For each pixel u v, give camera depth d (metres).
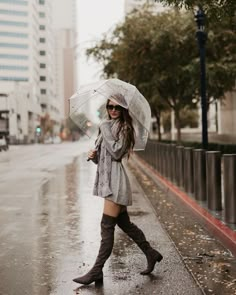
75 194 13.48
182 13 21.84
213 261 6.11
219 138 33.28
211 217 8.41
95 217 9.62
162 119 52.66
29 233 8.11
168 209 10.51
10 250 6.90
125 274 5.62
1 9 127.19
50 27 168.38
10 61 128.38
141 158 30.73
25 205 11.42
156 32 20.67
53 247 7.07
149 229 8.28
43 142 117.00
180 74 21.59
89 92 5.66
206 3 7.56
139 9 24.11
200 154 10.54
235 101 29.81
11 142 104.69
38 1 152.25
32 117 126.94
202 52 14.22
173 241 7.32
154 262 5.61
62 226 8.70
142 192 13.72
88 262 6.21
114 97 5.28
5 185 16.11
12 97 108.62
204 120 14.14
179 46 20.94
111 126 5.28
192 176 11.76
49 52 161.50
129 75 22.95
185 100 24.34
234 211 7.78
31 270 5.87
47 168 24.42
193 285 5.19
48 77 156.62
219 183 9.17
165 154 16.69
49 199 12.47
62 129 179.75
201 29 14.13
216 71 19.78
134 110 5.30
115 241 7.37
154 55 21.56
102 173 5.28
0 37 127.31
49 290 5.10
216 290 4.98
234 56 20.44
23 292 5.04
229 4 7.37
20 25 129.25
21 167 25.34
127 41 21.64
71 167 25.05
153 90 23.28
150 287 5.14
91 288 5.14
